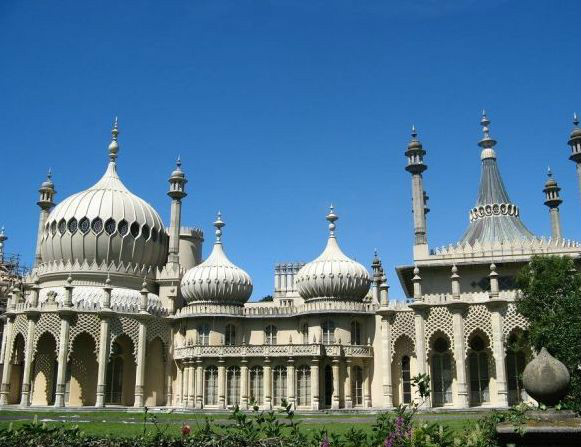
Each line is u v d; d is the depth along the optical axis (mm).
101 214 58281
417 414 40625
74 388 53375
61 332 51094
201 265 58000
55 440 15016
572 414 13156
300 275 56344
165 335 56656
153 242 61031
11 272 77375
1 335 71812
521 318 46562
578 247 49125
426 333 48531
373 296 62906
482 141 58656
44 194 67688
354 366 52219
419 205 53156
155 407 52438
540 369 13062
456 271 48875
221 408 50094
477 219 56219
